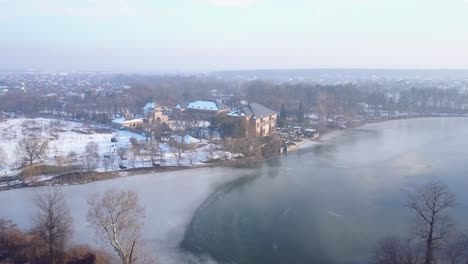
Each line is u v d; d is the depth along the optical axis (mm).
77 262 91688
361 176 170000
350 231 113000
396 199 139125
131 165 183875
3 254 92750
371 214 125500
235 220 122250
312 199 140875
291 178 168750
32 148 185625
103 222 91188
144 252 96938
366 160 199500
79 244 99438
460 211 125562
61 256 91812
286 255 99875
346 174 173750
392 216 123188
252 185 159250
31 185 156375
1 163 177375
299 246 104500
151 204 135875
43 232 92000
